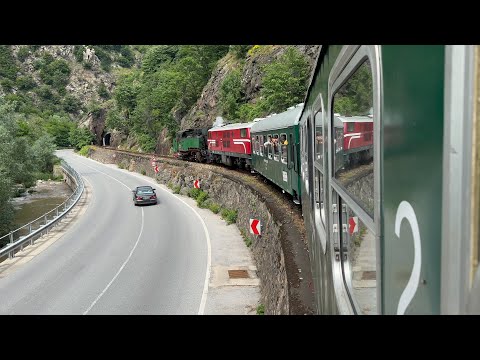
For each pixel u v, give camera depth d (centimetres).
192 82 6266
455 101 129
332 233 393
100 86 17825
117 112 9306
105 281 1609
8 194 2895
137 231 2389
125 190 4134
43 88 17250
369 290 248
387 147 193
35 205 4378
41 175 6266
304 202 999
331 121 389
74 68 18500
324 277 483
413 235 165
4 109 3844
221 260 1783
